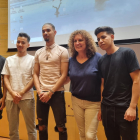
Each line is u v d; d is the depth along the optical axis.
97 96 1.52
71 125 2.07
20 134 2.35
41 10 3.17
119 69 1.28
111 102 1.29
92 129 1.45
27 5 3.30
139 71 1.25
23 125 2.34
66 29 2.92
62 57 1.63
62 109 1.59
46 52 1.68
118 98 1.26
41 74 1.67
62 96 1.63
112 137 1.34
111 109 1.29
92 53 1.57
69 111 2.09
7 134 2.44
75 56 1.66
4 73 1.90
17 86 1.84
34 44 3.17
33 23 3.22
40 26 3.15
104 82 1.39
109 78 1.32
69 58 1.70
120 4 2.51
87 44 1.56
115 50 1.36
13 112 1.85
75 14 2.86
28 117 1.82
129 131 1.21
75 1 2.87
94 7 2.71
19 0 3.37
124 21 2.47
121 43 2.48
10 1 3.45
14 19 3.39
